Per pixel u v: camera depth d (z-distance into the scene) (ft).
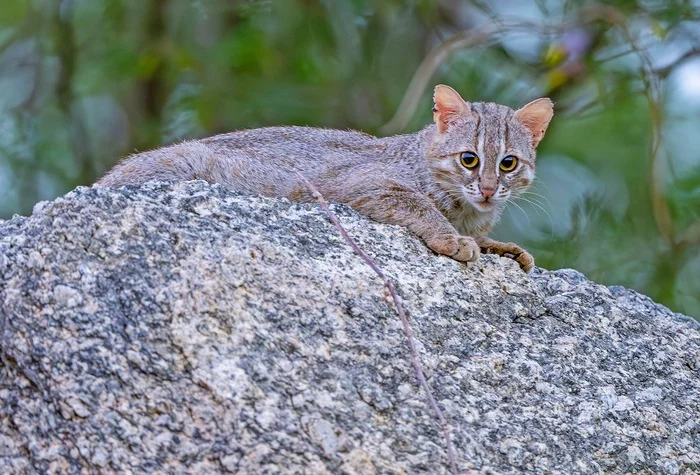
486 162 41.24
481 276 34.65
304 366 28.58
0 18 71.77
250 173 41.86
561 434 30.22
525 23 63.10
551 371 31.96
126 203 30.25
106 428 26.94
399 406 28.73
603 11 62.28
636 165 65.16
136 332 27.86
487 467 28.25
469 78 64.75
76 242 29.22
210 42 68.74
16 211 66.18
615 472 30.17
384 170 42.06
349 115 68.23
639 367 33.63
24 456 27.35
